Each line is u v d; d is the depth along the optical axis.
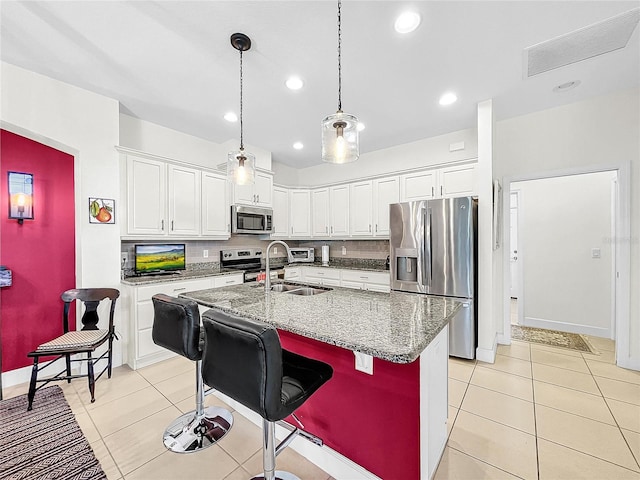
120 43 1.92
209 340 1.18
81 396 2.20
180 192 3.25
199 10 1.64
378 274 3.78
